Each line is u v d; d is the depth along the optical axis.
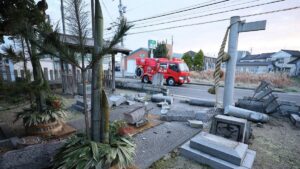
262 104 6.00
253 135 4.14
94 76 2.12
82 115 5.16
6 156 2.15
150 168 2.70
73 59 2.02
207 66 38.06
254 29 5.22
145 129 4.26
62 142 2.63
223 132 3.56
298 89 14.17
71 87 7.98
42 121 3.55
